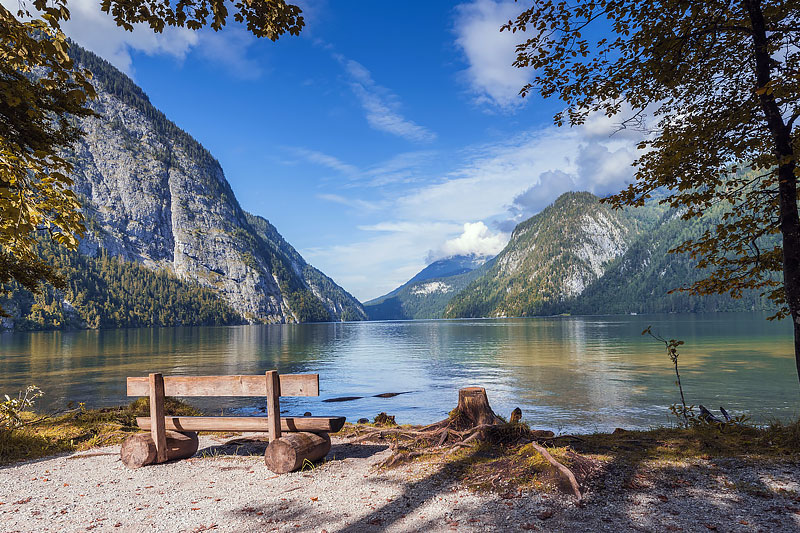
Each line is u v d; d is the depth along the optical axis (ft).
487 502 14.83
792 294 20.67
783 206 21.13
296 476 19.08
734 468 17.02
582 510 13.83
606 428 54.13
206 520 14.43
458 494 15.72
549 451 18.16
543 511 13.84
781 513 13.07
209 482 18.67
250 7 17.10
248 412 68.54
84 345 267.80
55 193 17.10
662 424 55.67
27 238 17.17
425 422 59.31
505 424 22.38
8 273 30.07
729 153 24.17
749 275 24.29
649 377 97.81
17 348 242.99
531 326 479.00
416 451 20.99
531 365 128.77
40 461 23.12
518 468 17.20
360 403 75.61
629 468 17.35
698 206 25.80
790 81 17.37
